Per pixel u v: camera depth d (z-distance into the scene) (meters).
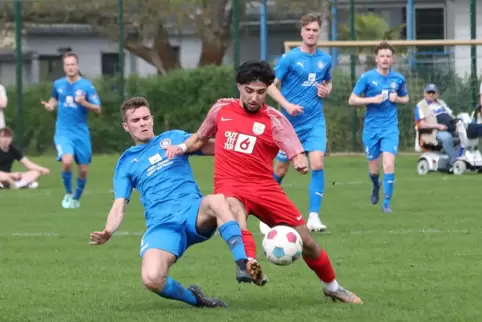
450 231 26.64
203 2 74.25
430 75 57.25
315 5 71.56
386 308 16.45
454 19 78.81
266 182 16.86
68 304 17.69
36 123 61.88
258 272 14.64
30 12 71.38
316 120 27.80
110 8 71.69
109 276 20.91
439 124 47.22
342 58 58.91
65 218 32.38
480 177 44.78
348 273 20.34
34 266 22.50
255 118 16.95
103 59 93.62
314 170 27.31
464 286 18.53
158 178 16.89
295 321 15.41
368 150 32.47
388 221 29.33
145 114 17.22
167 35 74.81
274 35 89.25
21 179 45.03
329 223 29.11
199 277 20.45
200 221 16.20
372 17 71.81
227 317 15.83
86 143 36.00
